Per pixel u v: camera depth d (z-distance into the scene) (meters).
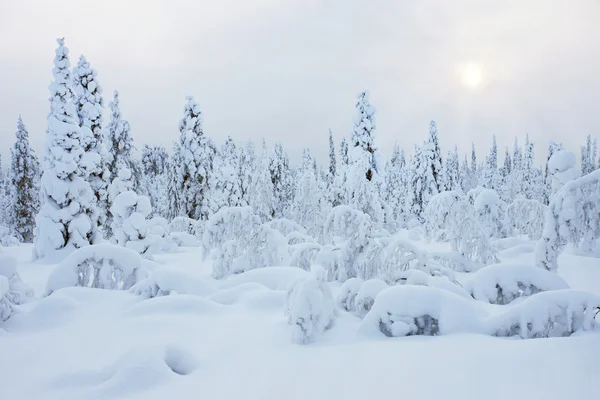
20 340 5.23
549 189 46.75
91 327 5.71
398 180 50.84
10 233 37.16
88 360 4.52
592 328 4.79
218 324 5.80
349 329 5.49
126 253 8.81
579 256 13.30
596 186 8.95
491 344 4.37
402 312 5.20
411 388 3.39
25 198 37.50
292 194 44.75
